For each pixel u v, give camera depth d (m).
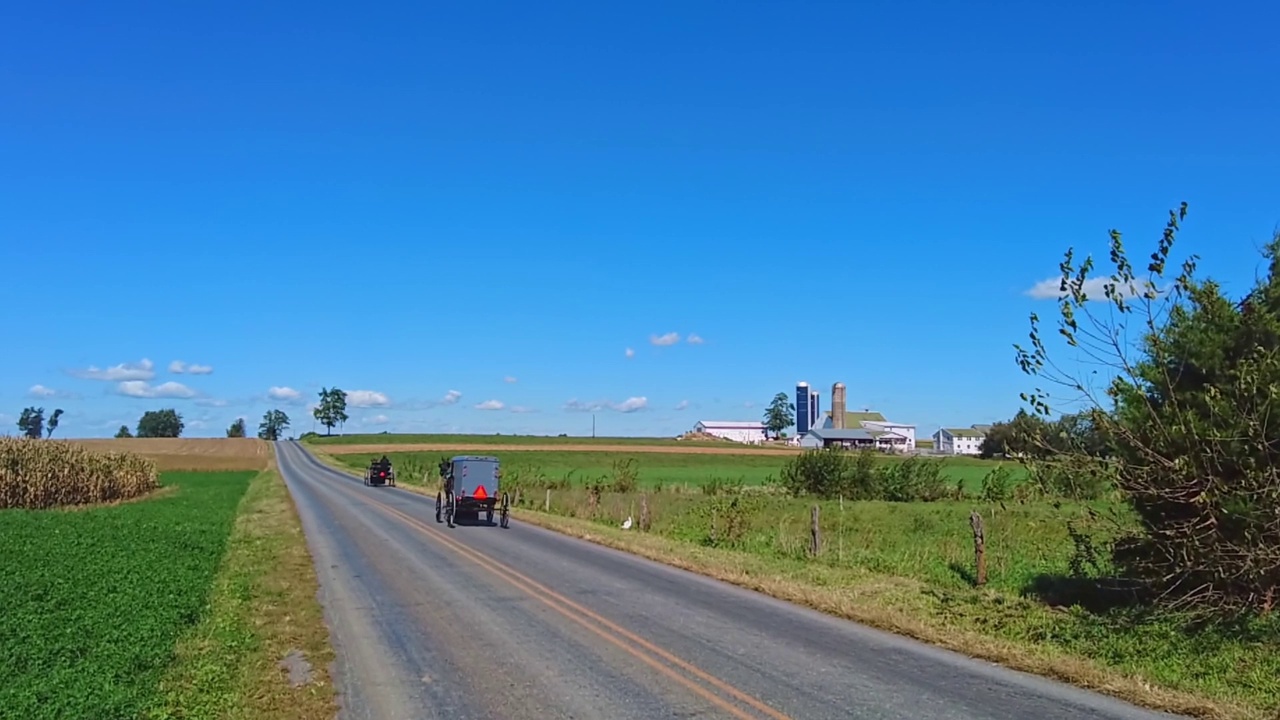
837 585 15.34
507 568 17.95
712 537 24.14
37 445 40.31
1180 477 10.77
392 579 16.34
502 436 182.12
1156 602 11.48
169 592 13.69
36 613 11.81
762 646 10.52
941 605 13.25
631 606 13.39
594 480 67.38
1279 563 10.23
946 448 192.88
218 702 8.17
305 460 119.56
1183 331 11.47
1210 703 7.94
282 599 13.99
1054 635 11.02
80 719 7.43
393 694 8.51
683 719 7.63
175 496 47.09
